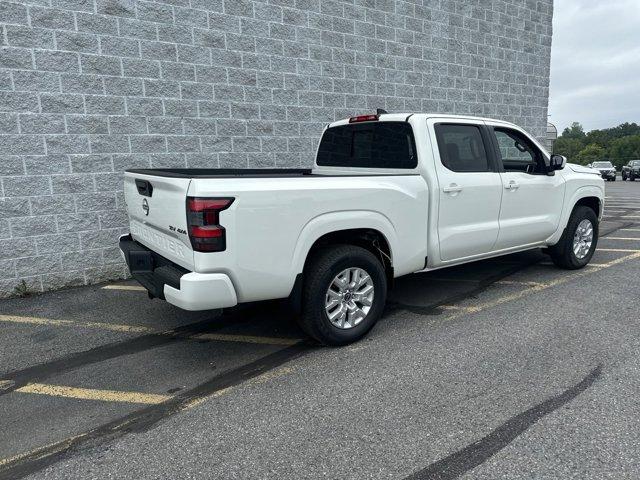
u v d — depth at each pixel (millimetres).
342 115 7953
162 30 6129
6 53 5227
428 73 9094
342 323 4078
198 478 2527
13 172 5422
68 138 5684
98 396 3412
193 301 3322
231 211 3318
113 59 5844
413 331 4418
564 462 2576
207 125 6629
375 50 8227
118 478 2543
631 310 4848
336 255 3904
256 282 3527
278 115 7250
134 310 5148
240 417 3092
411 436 2836
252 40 6852
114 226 6113
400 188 4273
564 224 6082
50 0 5391
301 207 3639
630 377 3467
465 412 3072
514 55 10656
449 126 4801
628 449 2670
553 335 4242
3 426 3059
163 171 4203
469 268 6688
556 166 5664
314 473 2539
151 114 6184
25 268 5621
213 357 4008
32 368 3861
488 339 4191
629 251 7641
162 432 2949
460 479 2467
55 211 5719
